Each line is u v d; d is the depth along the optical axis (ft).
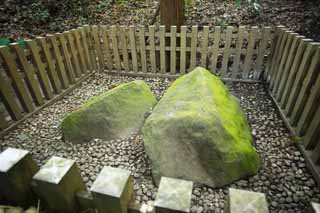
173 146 5.37
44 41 9.22
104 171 2.79
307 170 5.71
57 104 9.82
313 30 12.57
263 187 5.26
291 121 7.27
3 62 7.46
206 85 6.63
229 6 16.19
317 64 5.86
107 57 12.87
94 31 12.28
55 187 2.63
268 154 6.34
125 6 18.48
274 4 15.70
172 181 2.54
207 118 5.27
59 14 18.15
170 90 7.68
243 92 10.28
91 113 7.04
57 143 7.14
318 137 5.72
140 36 11.67
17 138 7.39
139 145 6.83
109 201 2.59
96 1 19.10
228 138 5.27
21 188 2.86
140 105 7.88
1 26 16.71
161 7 11.43
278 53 9.32
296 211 4.70
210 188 5.25
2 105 9.42
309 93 6.32
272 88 9.70
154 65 12.34
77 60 11.60
